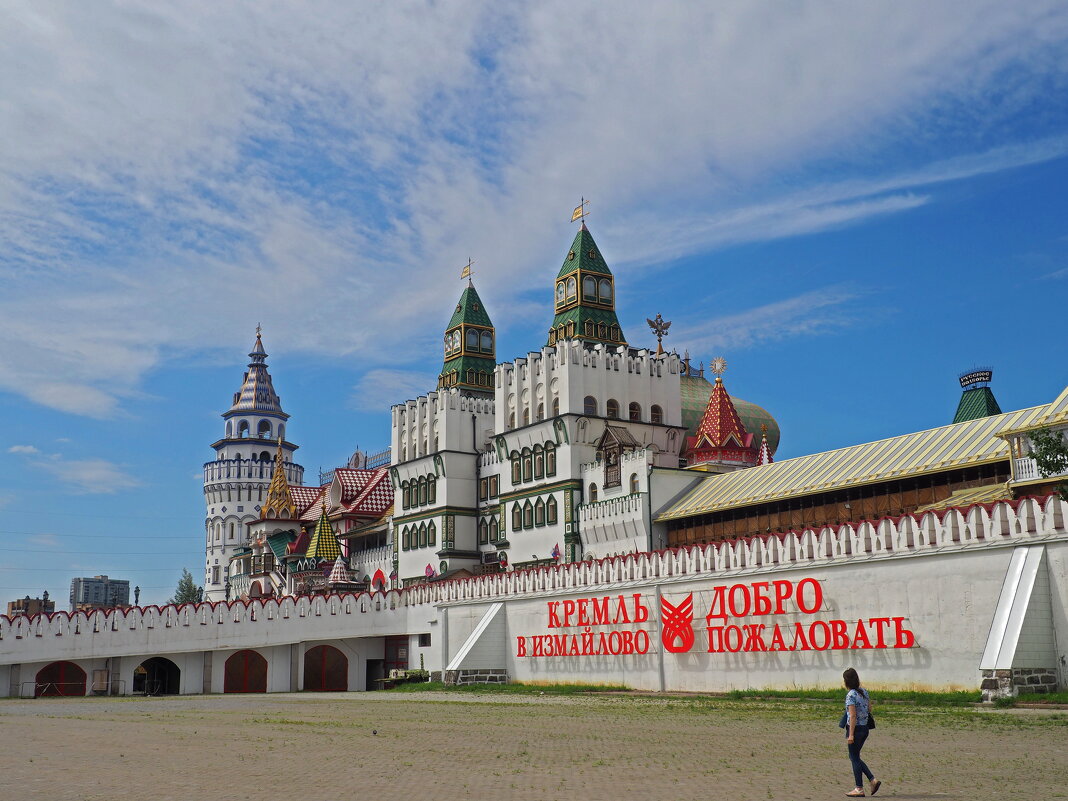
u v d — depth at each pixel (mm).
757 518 59906
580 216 85375
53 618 63969
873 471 53375
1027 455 42719
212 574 147125
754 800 17266
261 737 29438
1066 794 17375
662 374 80500
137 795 18281
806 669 44125
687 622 49906
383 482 109250
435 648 69750
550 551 75125
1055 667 35688
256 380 156625
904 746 24547
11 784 19828
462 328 92625
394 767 22062
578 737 28438
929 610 39750
